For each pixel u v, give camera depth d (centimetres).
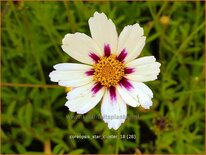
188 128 17
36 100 17
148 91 10
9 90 17
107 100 11
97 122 17
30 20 17
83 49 11
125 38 11
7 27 16
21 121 16
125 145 17
